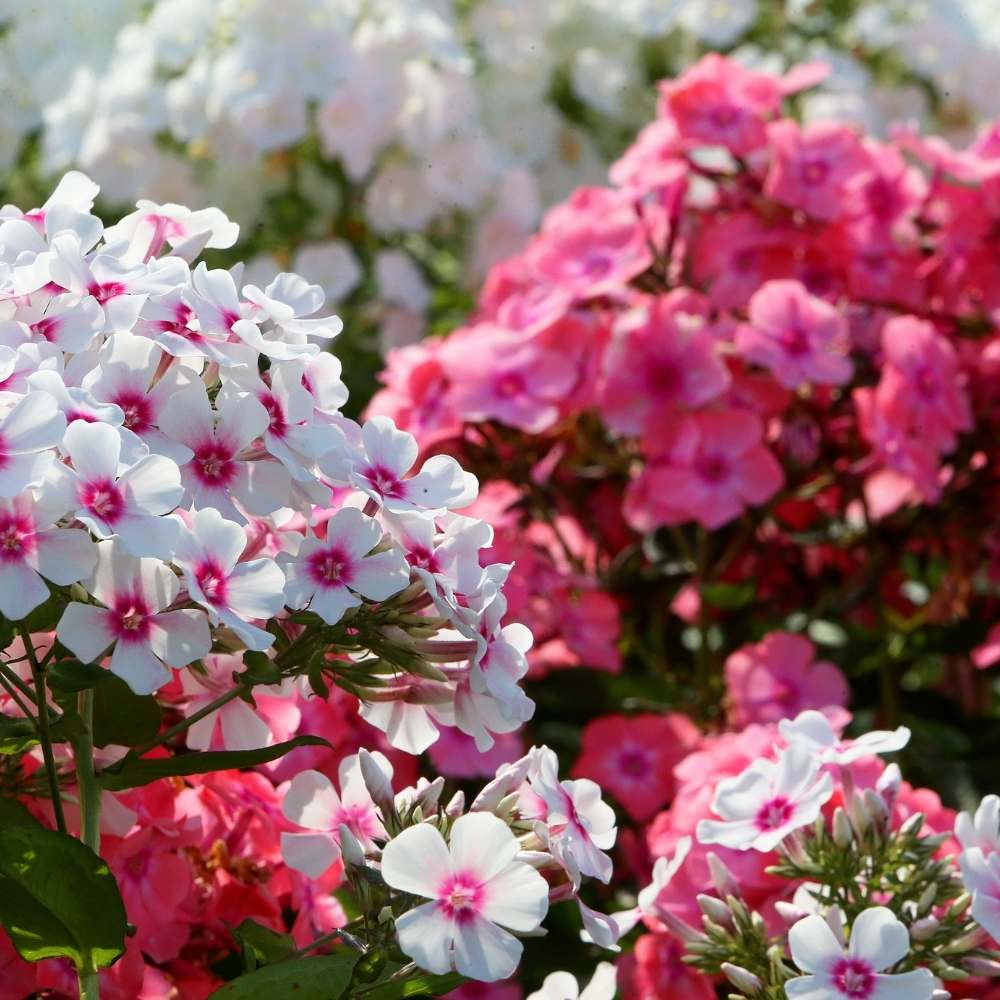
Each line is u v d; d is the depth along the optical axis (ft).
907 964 3.49
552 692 4.47
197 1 6.81
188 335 3.36
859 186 4.62
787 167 4.55
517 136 8.41
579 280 4.52
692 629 5.19
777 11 8.77
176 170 6.82
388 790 3.42
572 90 8.70
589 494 4.97
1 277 3.37
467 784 4.21
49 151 7.25
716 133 4.59
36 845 3.34
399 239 7.05
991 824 3.54
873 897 3.58
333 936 3.43
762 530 4.86
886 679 4.73
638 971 3.81
